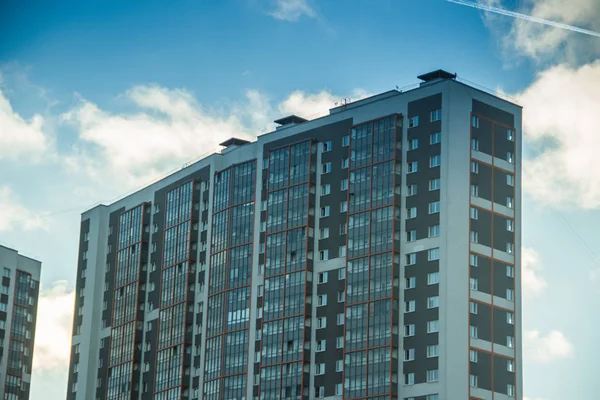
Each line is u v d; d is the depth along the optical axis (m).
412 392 169.75
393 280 175.25
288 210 192.75
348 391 176.00
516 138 184.50
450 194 174.38
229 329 198.25
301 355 184.12
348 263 181.62
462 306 170.88
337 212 186.75
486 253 175.88
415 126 180.25
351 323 178.62
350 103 195.50
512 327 176.00
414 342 171.50
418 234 175.62
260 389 188.62
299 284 187.62
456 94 178.50
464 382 168.00
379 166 181.75
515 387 173.88
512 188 182.00
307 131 194.38
